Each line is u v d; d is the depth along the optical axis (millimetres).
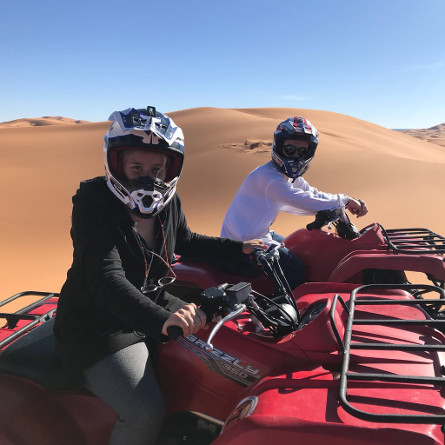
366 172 25031
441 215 13719
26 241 13969
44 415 2357
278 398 1867
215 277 3207
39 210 19719
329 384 1908
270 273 2592
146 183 2078
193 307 1969
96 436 2348
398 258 3156
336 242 3512
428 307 3279
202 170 30875
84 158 43406
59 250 12727
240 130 55938
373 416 1528
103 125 81750
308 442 1645
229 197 23797
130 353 2283
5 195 23828
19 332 2900
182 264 3369
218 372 2389
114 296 2008
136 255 2207
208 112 81812
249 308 2260
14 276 9953
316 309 2518
